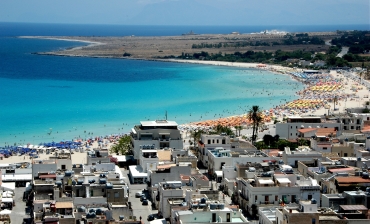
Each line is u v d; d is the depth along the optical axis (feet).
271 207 646.33
